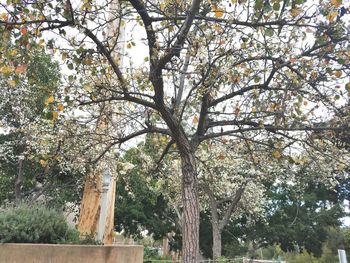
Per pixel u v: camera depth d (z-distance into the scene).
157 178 17.09
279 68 6.00
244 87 6.43
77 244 7.44
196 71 6.11
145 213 28.47
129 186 18.36
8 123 14.44
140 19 6.21
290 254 44.81
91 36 5.65
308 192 31.69
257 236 30.73
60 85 6.75
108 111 7.48
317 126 6.24
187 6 6.02
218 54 6.14
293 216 31.19
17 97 13.71
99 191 10.56
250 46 6.03
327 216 31.59
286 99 6.44
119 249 7.52
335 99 5.97
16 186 14.58
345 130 5.91
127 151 9.23
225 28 5.96
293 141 6.62
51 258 6.76
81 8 5.48
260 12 5.47
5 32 5.09
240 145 8.35
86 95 6.09
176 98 6.51
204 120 6.42
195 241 5.57
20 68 4.95
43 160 7.48
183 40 5.44
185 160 5.96
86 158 8.80
